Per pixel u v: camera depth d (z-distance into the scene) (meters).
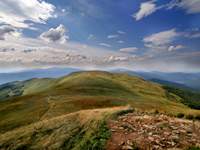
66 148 21.28
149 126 19.56
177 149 15.05
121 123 21.17
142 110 26.20
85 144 19.94
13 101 85.88
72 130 23.61
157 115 23.38
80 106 57.19
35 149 23.06
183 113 25.30
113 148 16.80
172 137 16.91
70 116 27.06
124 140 17.47
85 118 24.98
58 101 63.84
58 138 23.16
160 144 16.00
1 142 26.64
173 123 20.25
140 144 16.36
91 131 21.61
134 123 20.77
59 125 25.77
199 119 23.50
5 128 44.25
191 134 17.59
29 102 69.75
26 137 25.81
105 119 22.88
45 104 62.09
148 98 141.88
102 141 18.56
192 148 14.98
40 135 25.28
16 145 24.88
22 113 56.53
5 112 62.88
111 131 19.73
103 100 65.69
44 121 28.81
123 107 26.77
